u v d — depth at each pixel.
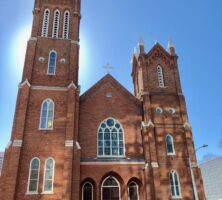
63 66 30.41
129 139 29.42
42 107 27.44
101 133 29.36
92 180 26.23
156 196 25.31
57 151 25.33
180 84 32.81
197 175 27.03
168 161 27.72
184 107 31.09
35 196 23.02
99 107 30.66
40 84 28.66
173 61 34.38
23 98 26.91
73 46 31.73
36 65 29.73
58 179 24.05
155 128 29.39
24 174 23.70
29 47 30.38
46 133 26.02
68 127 26.31
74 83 29.11
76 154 25.47
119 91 32.22
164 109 30.78
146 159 27.36
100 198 25.80
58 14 34.16
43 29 32.53
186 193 26.48
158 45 35.03
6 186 22.47
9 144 24.69
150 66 33.53
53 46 31.50
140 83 33.62
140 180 26.92
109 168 26.88
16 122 25.67
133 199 26.67
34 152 24.88
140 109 31.56
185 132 29.45
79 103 30.20
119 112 30.86
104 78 32.69
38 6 33.81
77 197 23.64
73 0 35.62
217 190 35.72
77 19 34.09
